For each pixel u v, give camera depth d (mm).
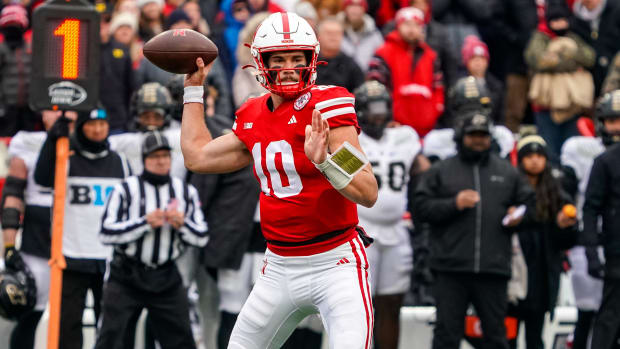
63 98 21141
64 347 25156
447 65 34875
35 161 25750
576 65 35250
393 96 33250
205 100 26703
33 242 25688
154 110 26672
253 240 26219
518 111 37688
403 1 37000
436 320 26078
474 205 25797
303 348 27156
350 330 15359
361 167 14844
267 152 15680
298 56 15477
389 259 27547
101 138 25328
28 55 32219
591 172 26703
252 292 16406
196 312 29984
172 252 24328
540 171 27203
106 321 23922
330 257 15742
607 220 26438
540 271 26953
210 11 37844
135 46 33500
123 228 23656
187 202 24641
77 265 25141
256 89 31828
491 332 25812
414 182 28359
